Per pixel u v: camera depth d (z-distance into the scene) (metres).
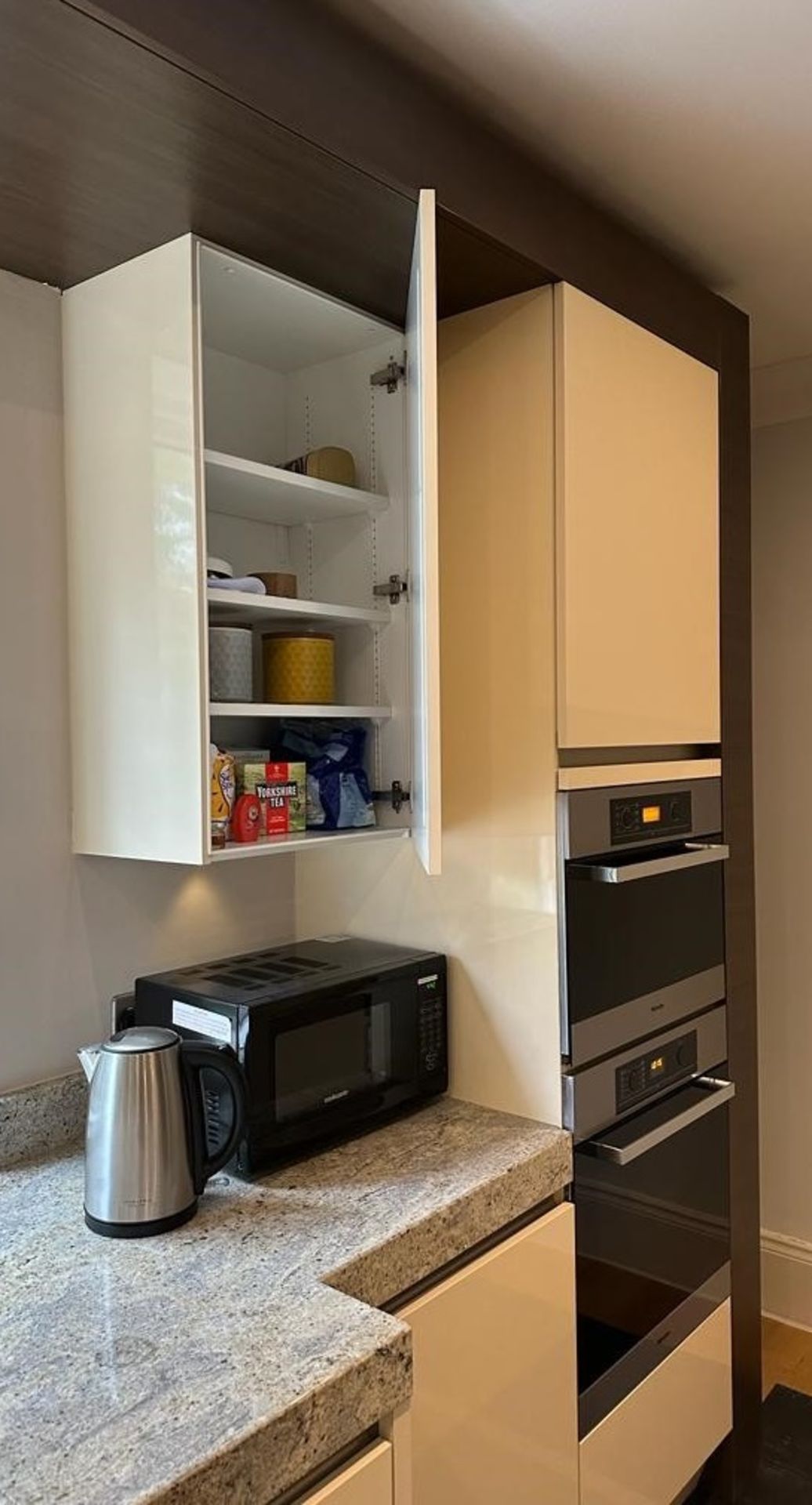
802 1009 2.69
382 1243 1.20
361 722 1.66
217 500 1.57
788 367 2.53
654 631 1.78
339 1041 1.50
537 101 1.41
